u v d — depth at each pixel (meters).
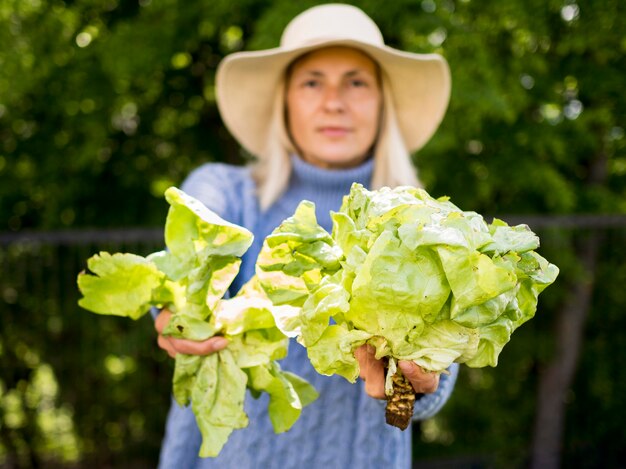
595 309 5.49
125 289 1.44
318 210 2.09
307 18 2.22
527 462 5.34
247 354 1.43
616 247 5.32
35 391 5.09
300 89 2.13
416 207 1.18
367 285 1.14
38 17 4.66
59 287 4.89
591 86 4.70
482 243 1.14
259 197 2.11
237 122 2.45
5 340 4.89
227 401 1.41
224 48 4.98
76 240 4.21
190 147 5.21
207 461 1.90
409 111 2.44
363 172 2.11
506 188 4.84
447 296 1.13
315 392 1.52
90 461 5.13
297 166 2.09
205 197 2.00
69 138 5.02
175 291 1.46
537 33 4.51
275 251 1.32
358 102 2.12
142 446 5.14
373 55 2.16
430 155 4.57
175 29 4.52
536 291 1.26
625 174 5.72
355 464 1.77
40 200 5.16
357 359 1.23
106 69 4.43
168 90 5.03
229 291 1.96
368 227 1.21
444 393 1.66
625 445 5.52
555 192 4.62
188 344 1.41
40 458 5.14
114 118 5.03
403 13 4.18
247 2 4.33
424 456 5.27
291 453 1.79
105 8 4.89
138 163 5.12
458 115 4.28
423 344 1.17
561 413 5.23
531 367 5.52
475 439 5.45
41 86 4.80
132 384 5.08
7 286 4.82
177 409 1.95
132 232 4.23
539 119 4.93
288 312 1.38
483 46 4.27
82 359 4.99
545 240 4.80
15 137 5.07
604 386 5.48
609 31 4.50
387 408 1.24
